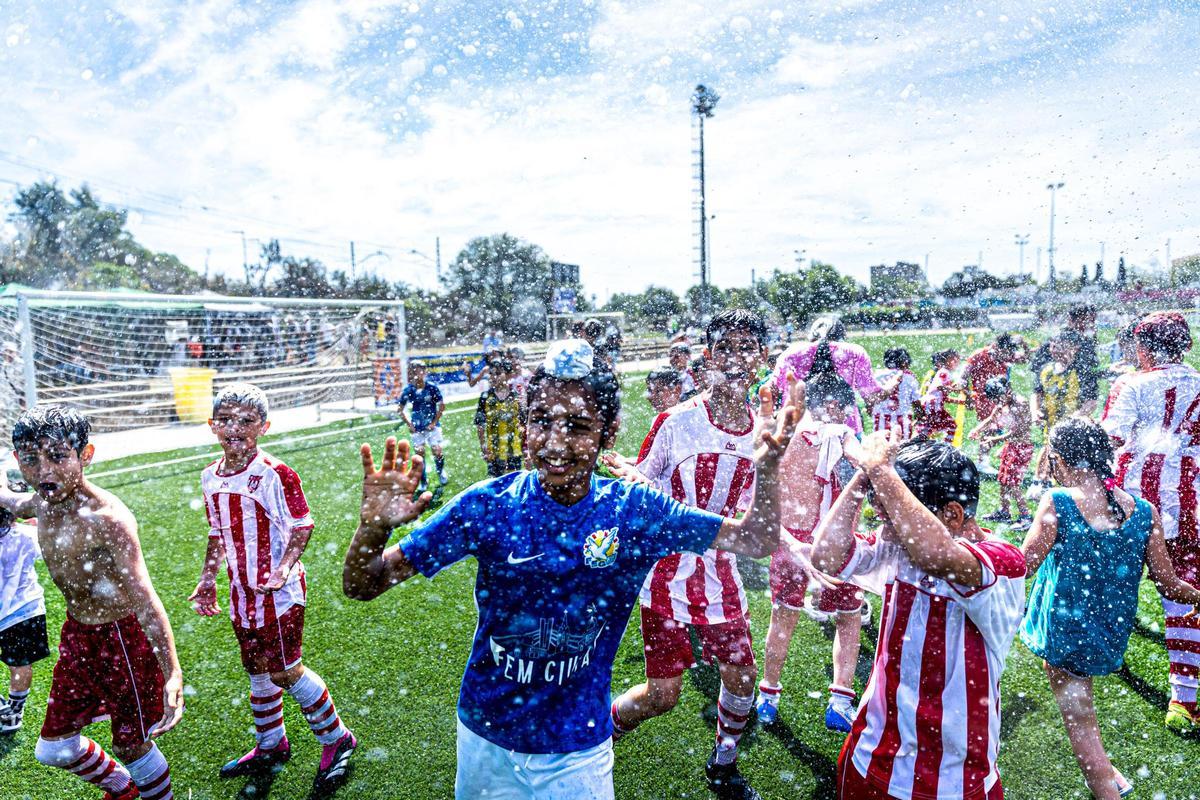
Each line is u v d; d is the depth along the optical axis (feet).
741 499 8.38
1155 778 8.34
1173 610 9.37
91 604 7.33
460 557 5.09
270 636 8.31
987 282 94.48
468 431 37.09
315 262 104.99
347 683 10.90
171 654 7.41
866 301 105.19
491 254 116.26
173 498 23.63
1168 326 10.36
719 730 8.44
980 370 22.72
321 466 28.81
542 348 69.77
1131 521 7.78
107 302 33.76
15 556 9.91
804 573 9.29
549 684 5.27
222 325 53.36
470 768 5.43
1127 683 10.39
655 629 8.11
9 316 33.47
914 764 5.57
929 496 5.69
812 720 9.67
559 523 5.03
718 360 8.18
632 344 89.25
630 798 8.21
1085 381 18.15
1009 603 5.47
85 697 7.47
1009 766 8.57
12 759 9.30
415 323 112.57
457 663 11.49
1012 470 18.35
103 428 41.29
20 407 33.24
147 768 7.70
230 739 9.54
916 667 5.59
